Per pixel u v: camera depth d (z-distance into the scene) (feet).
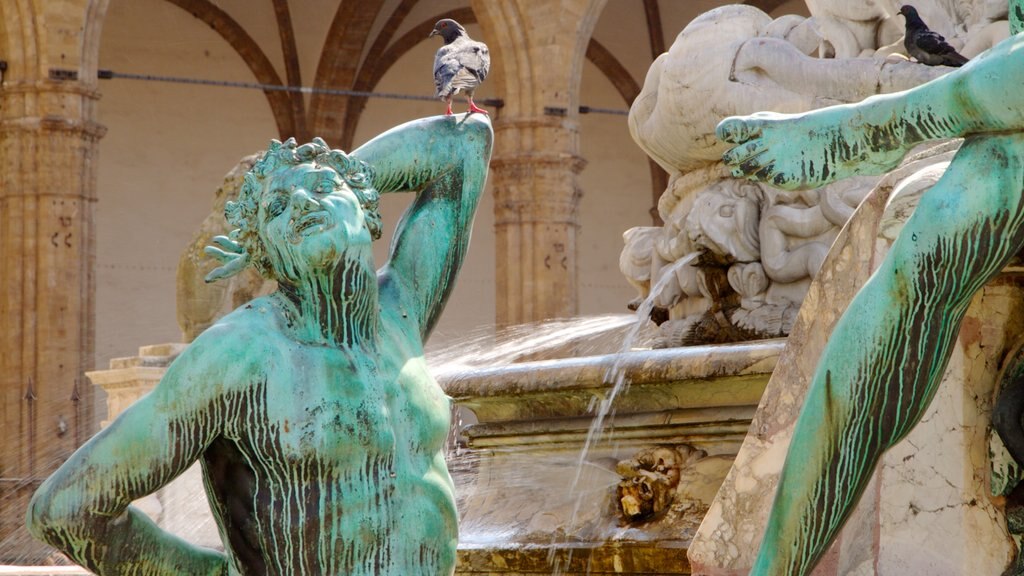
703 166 19.19
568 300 136.77
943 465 9.07
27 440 121.08
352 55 156.35
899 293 7.77
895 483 9.19
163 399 7.97
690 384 14.26
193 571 8.47
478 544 15.78
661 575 14.05
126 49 150.92
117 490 7.94
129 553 8.20
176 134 152.15
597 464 15.40
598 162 165.68
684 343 19.20
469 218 9.58
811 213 18.11
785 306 18.35
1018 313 9.07
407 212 9.59
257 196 8.43
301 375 8.11
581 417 15.58
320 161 8.50
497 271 137.90
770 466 9.86
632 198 166.81
